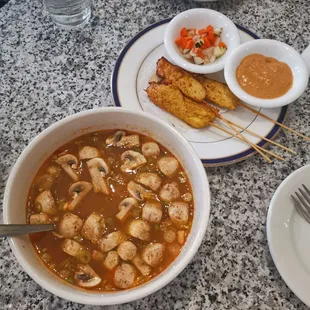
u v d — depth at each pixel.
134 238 0.24
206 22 0.35
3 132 0.32
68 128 0.25
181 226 0.24
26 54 0.36
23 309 0.25
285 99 0.31
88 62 0.35
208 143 0.31
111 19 0.38
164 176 0.25
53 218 0.24
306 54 0.35
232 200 0.29
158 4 0.39
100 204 0.24
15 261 0.26
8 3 0.39
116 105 0.32
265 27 0.38
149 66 0.34
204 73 0.33
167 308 0.25
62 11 0.36
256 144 0.31
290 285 0.24
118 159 0.26
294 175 0.28
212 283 0.26
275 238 0.26
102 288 0.23
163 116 0.32
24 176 0.24
